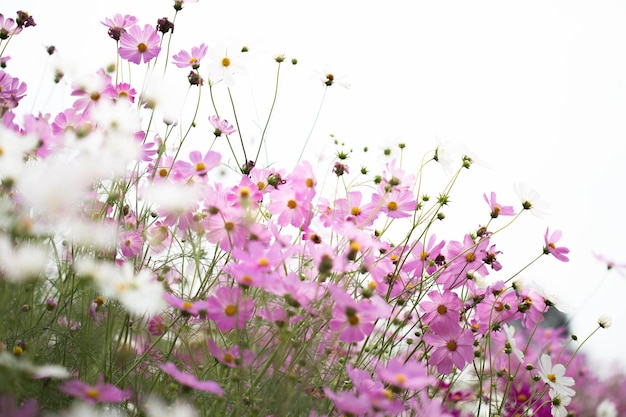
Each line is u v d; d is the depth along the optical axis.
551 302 2.03
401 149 2.01
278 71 2.01
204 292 1.83
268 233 1.75
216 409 1.75
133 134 1.80
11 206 1.63
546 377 2.02
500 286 1.99
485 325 2.02
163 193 1.74
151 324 1.85
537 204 2.01
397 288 1.97
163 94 1.82
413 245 1.93
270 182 1.88
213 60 1.99
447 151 1.96
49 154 1.70
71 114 1.82
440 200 1.94
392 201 1.93
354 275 1.82
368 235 1.79
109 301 1.77
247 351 1.74
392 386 1.64
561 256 2.01
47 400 1.68
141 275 1.66
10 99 1.81
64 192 1.60
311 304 1.70
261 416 1.72
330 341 1.83
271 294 1.79
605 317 2.09
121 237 1.84
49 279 1.76
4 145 1.60
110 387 1.62
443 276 1.99
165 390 1.75
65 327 1.79
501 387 2.21
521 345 2.34
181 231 1.88
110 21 1.96
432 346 2.00
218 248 1.88
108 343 1.77
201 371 1.83
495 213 2.00
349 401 1.60
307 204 1.85
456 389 2.13
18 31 1.99
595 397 2.79
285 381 1.73
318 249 1.73
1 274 1.66
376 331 1.97
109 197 1.77
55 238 1.73
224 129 1.95
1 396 1.55
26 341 1.74
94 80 1.84
